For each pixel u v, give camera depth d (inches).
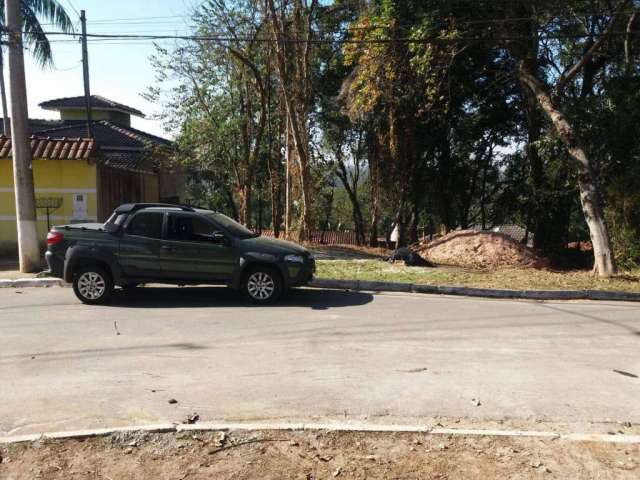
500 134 965.2
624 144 574.2
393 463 150.6
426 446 160.1
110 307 363.3
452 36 534.9
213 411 183.6
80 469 145.8
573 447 160.7
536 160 797.2
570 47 725.3
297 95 757.3
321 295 417.7
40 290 431.8
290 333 293.6
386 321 326.3
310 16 742.5
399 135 837.8
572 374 229.0
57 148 609.6
